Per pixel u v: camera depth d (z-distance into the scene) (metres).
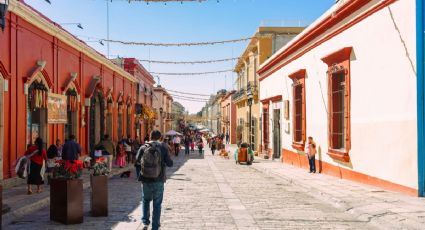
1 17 9.37
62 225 7.59
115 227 7.37
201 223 7.59
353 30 13.19
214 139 39.97
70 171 7.78
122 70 28.73
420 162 9.62
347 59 13.51
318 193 11.08
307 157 18.64
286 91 22.34
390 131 10.94
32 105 14.16
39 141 11.12
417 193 9.77
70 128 18.83
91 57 21.31
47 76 15.24
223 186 13.31
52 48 15.95
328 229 7.15
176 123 85.50
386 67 11.12
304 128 18.58
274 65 25.38
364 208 8.53
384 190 11.00
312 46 17.33
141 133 39.25
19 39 13.05
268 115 27.92
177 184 13.84
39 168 11.06
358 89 12.88
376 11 11.65
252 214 8.47
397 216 7.57
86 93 20.58
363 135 12.57
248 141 38.88
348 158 13.68
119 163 21.12
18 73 12.99
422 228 6.71
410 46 9.98
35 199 10.06
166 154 7.04
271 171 17.67
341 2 13.98
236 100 45.75
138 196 11.37
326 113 15.72
